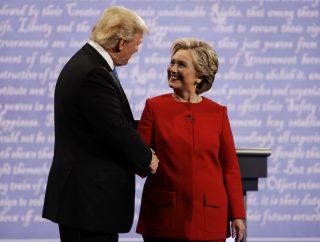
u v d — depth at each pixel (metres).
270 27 20.80
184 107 10.08
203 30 20.62
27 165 20.42
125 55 10.21
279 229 20.80
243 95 20.77
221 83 20.70
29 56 20.41
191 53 9.98
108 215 9.85
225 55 20.69
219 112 10.17
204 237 9.77
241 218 9.95
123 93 10.25
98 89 9.80
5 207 20.30
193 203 9.80
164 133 9.93
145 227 9.98
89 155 9.88
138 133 9.88
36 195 20.44
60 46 20.47
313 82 20.89
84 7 20.47
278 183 20.80
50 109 20.50
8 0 20.31
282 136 20.84
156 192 9.95
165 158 9.93
